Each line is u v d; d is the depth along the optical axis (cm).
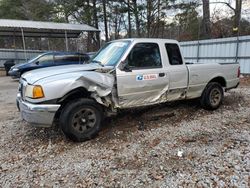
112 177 331
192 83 558
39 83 410
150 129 493
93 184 317
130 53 475
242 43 1255
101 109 459
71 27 2272
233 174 324
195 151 394
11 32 2353
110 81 451
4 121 605
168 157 379
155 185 309
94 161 375
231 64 638
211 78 593
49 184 321
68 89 418
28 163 379
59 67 478
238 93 798
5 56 2306
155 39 512
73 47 3512
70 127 428
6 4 3272
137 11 2606
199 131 479
